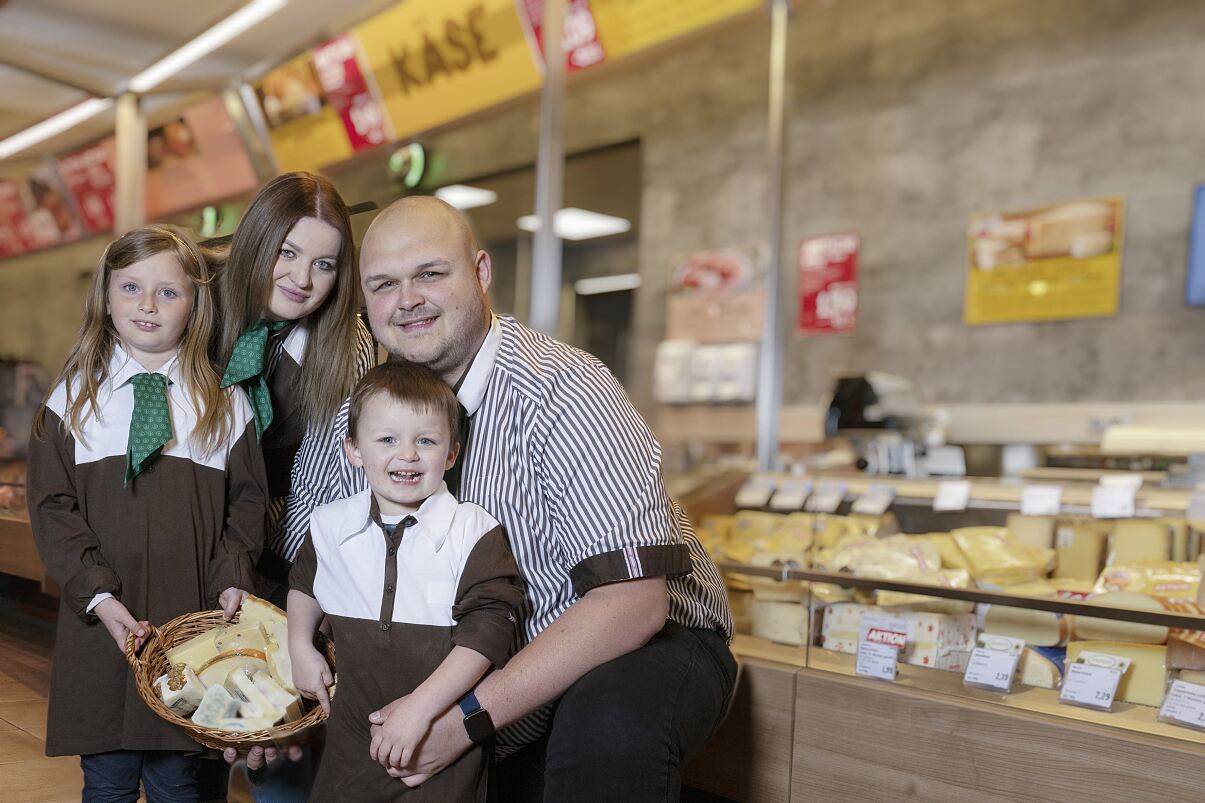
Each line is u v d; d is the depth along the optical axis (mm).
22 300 3934
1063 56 5363
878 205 6133
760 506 3115
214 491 1786
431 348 1683
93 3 3350
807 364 6398
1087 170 5230
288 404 1953
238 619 1761
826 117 6418
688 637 1827
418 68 4359
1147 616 1971
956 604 2244
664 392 7008
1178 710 1892
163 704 1595
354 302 1948
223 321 1868
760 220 6730
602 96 7664
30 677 1966
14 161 3873
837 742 2184
